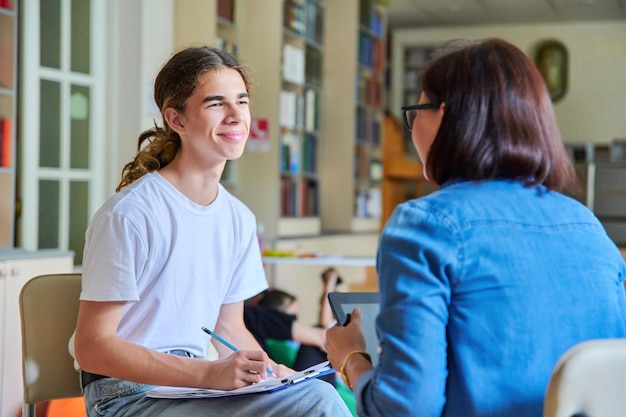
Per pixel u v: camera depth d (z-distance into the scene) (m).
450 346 1.29
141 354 1.73
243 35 6.62
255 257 2.12
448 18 13.55
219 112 1.87
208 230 1.95
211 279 1.97
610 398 1.14
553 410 1.14
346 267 5.48
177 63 1.90
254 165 6.64
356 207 8.73
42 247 4.79
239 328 2.11
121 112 5.16
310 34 7.44
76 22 4.96
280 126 6.79
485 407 1.27
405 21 13.78
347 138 8.39
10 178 4.41
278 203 6.61
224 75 1.88
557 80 13.76
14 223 4.64
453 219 1.30
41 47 4.78
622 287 1.47
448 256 1.28
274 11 6.54
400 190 12.02
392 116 12.28
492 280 1.29
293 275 5.39
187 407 1.74
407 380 1.24
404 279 1.27
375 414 1.28
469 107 1.36
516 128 1.36
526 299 1.30
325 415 1.73
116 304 1.76
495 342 1.28
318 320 5.32
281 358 3.69
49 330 1.99
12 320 3.37
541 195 1.40
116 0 5.13
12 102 4.41
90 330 1.74
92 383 1.85
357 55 8.58
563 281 1.33
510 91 1.36
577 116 13.70
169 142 1.96
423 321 1.25
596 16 13.17
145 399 1.79
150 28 5.29
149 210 1.83
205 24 5.86
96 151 5.07
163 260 1.86
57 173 4.85
